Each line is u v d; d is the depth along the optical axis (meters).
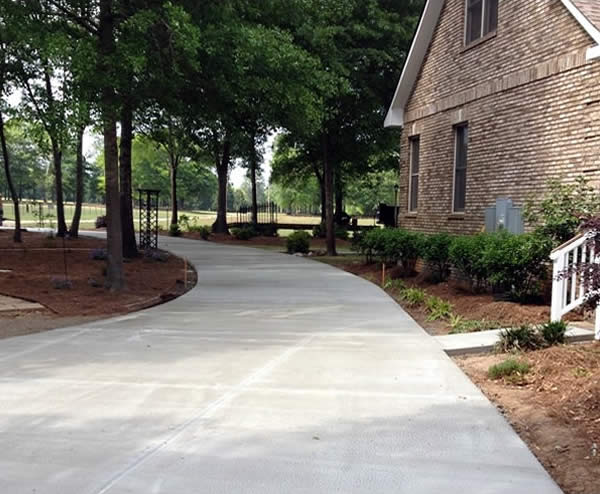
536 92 9.15
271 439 3.61
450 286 10.51
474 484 3.00
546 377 4.93
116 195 10.32
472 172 11.08
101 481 3.02
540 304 7.91
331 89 13.39
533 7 9.23
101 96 9.14
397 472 3.14
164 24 9.02
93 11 9.90
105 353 5.96
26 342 6.49
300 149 27.64
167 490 2.92
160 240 27.14
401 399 4.44
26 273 12.45
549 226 7.83
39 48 8.38
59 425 3.86
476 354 6.14
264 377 5.05
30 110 9.87
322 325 7.54
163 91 11.16
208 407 4.24
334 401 4.39
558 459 3.40
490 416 4.05
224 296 10.19
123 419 3.98
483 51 10.74
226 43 10.28
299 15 13.28
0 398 4.45
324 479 3.05
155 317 8.15
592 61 7.95
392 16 19.00
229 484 2.99
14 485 2.97
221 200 31.39
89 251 17.84
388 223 18.17
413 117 13.95
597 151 7.85
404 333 7.01
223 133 20.28
